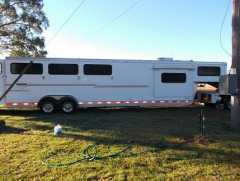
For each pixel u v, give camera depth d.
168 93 18.42
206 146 8.84
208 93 19.09
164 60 18.34
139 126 12.13
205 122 13.23
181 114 16.33
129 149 8.55
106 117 15.05
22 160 7.80
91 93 17.41
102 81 17.52
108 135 10.27
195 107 19.50
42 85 16.88
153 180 6.45
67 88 17.12
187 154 8.06
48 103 16.95
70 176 6.73
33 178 6.70
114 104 17.66
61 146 8.93
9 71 16.53
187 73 18.69
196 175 6.69
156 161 7.54
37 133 10.80
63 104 17.05
